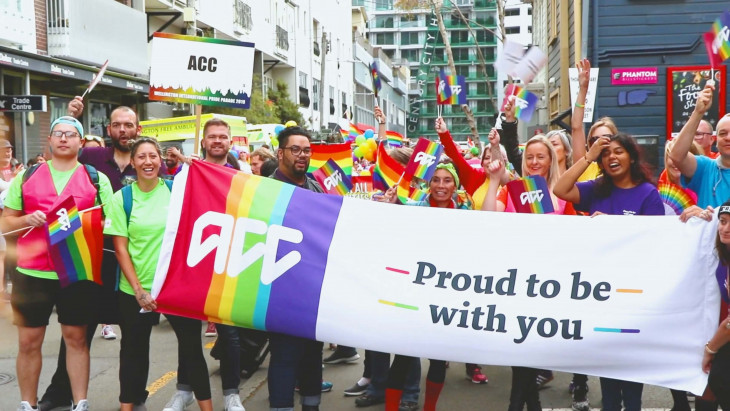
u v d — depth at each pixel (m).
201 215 4.99
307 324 4.84
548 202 5.02
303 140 5.31
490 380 6.88
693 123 5.04
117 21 20.62
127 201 5.13
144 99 23.34
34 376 5.30
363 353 8.08
